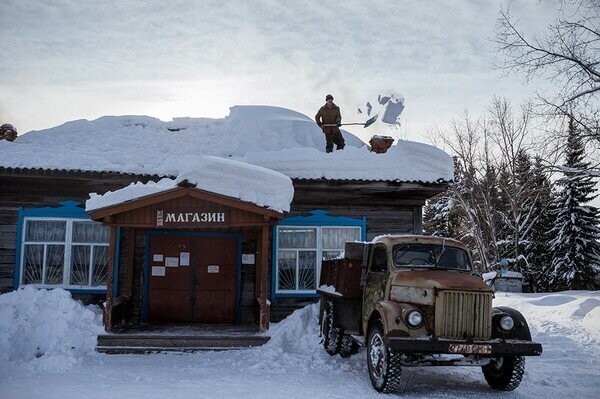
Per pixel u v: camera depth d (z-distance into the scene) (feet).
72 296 45.37
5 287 45.19
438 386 28.30
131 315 45.11
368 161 46.03
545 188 112.57
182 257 46.09
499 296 72.90
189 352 37.17
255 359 34.24
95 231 46.52
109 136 54.95
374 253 32.55
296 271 46.52
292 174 44.75
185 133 56.18
